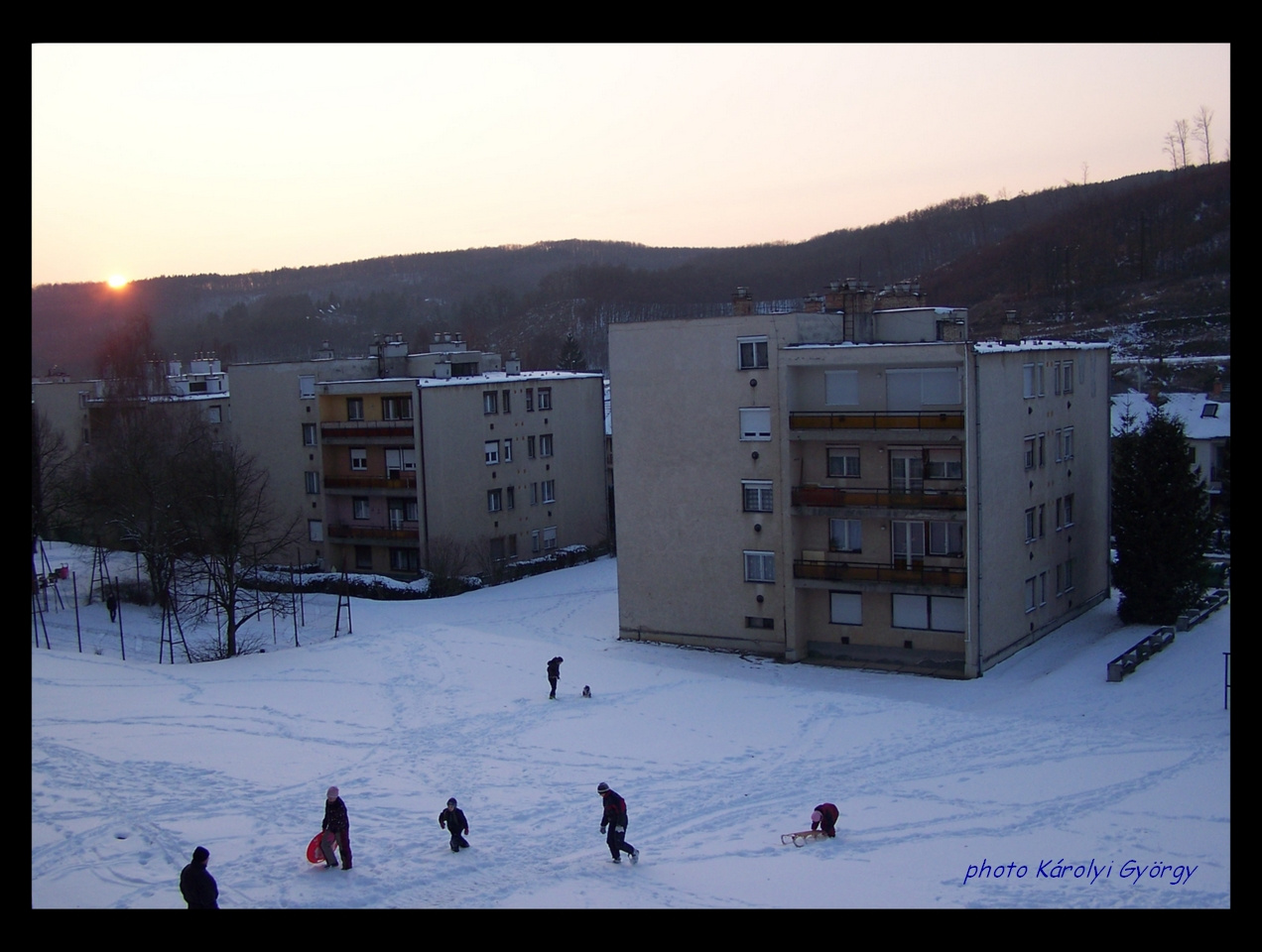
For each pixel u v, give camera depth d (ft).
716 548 163.53
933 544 152.05
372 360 241.14
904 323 170.81
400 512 223.51
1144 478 165.07
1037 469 162.71
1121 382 337.72
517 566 226.17
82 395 301.63
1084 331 420.36
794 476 157.48
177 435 245.04
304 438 233.55
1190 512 164.55
